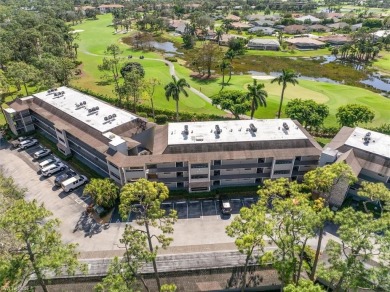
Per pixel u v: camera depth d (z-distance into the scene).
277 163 78.31
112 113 94.81
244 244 44.59
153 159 75.50
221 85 156.50
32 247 45.09
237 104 111.25
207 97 140.75
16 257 45.62
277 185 55.28
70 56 196.00
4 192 72.00
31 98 108.69
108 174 85.44
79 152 92.44
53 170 88.56
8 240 54.53
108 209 74.75
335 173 57.16
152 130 90.62
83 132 87.06
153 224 49.66
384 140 82.12
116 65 167.00
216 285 55.41
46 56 161.88
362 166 76.06
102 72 174.38
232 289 55.41
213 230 70.19
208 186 78.69
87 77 166.50
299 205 49.50
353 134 85.44
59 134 94.31
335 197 73.56
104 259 60.88
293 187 54.84
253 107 106.31
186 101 135.88
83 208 76.75
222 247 65.25
